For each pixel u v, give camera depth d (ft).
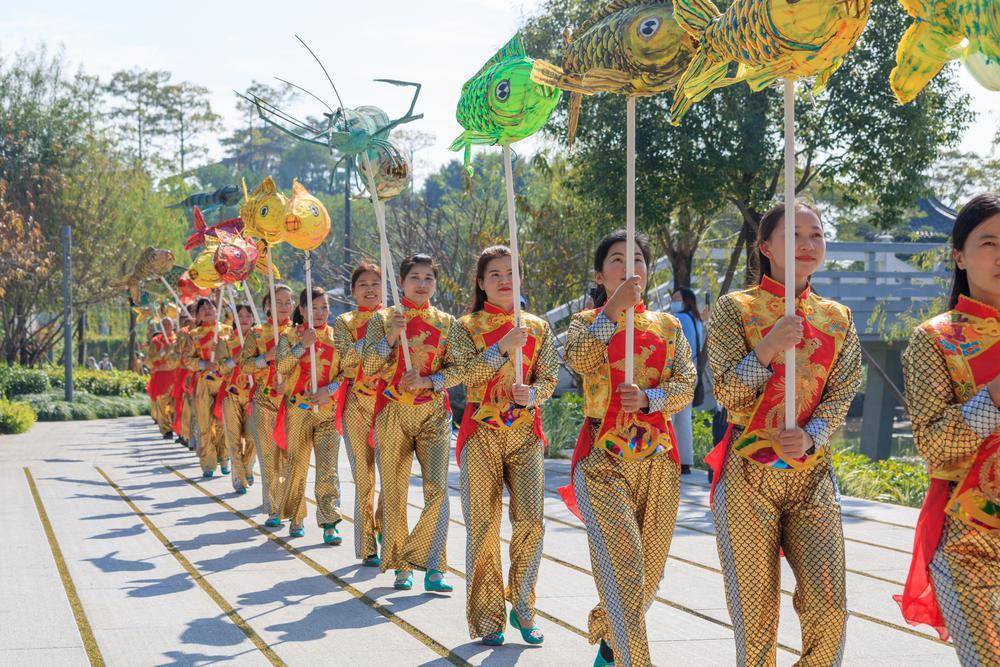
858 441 80.59
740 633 12.55
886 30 43.93
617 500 14.14
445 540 20.94
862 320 67.00
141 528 28.17
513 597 17.24
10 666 16.01
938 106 45.60
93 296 107.86
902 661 15.75
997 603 10.63
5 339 103.24
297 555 24.48
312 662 16.21
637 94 13.80
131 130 127.03
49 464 44.04
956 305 11.25
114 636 17.67
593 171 47.42
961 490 10.79
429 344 20.76
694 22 12.27
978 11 9.70
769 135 46.14
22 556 24.31
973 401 10.58
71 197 105.19
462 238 61.62
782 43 10.94
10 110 104.94
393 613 19.10
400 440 21.06
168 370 56.24
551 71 14.26
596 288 16.43
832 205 77.87
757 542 12.38
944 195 95.86
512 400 17.37
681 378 14.82
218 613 19.20
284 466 26.91
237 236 32.53
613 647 14.01
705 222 57.16
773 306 12.64
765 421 12.37
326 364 26.48
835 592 12.14
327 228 25.75
